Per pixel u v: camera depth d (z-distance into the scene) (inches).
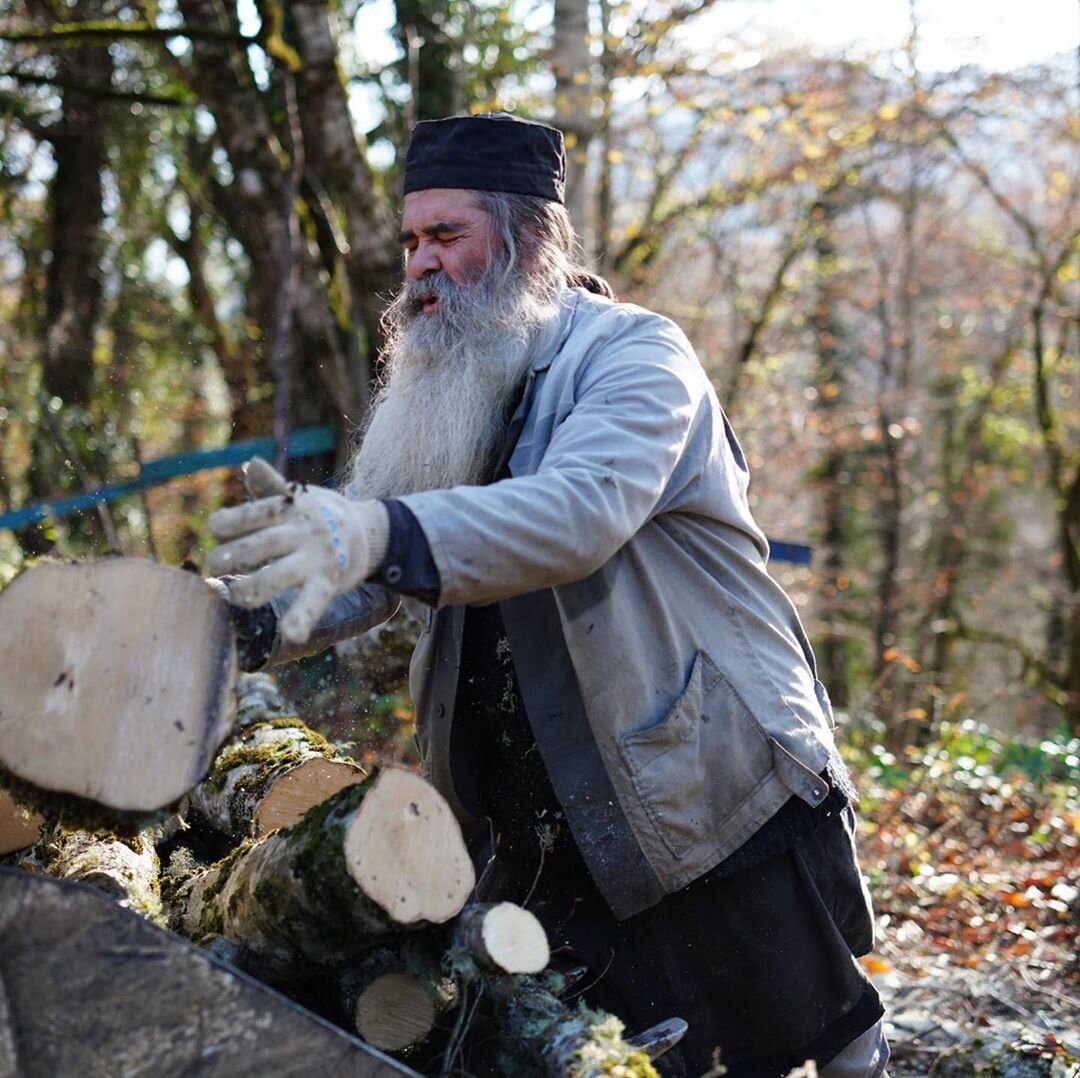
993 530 754.2
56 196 390.0
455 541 74.4
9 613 70.9
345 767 118.0
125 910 66.6
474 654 95.3
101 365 395.9
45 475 349.1
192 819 124.8
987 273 642.8
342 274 289.0
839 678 596.7
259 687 141.4
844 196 533.0
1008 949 173.9
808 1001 93.8
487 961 79.2
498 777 97.3
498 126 94.7
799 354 590.2
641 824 88.5
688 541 92.7
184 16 278.8
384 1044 85.5
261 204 279.9
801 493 626.5
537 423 90.0
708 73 414.3
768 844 91.9
